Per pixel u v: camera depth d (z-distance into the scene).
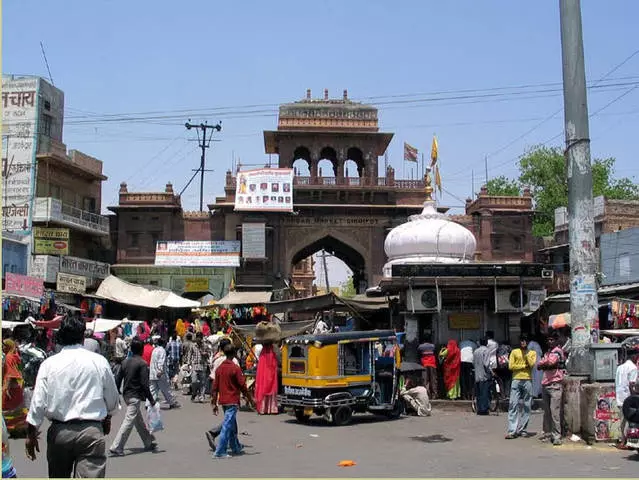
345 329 19.59
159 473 6.98
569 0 9.48
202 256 31.64
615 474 6.58
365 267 31.98
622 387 8.09
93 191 33.56
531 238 32.62
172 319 30.97
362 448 8.61
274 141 33.97
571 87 9.39
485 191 32.97
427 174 17.84
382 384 11.97
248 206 31.02
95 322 20.97
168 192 32.56
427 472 6.80
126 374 8.41
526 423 9.47
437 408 13.12
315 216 32.03
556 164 43.25
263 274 31.66
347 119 32.72
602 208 29.52
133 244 32.31
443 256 16.30
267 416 12.64
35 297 20.67
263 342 13.23
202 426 11.11
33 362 13.26
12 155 28.34
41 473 7.13
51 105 29.80
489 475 6.60
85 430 4.59
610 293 21.19
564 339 14.23
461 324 14.31
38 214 27.80
